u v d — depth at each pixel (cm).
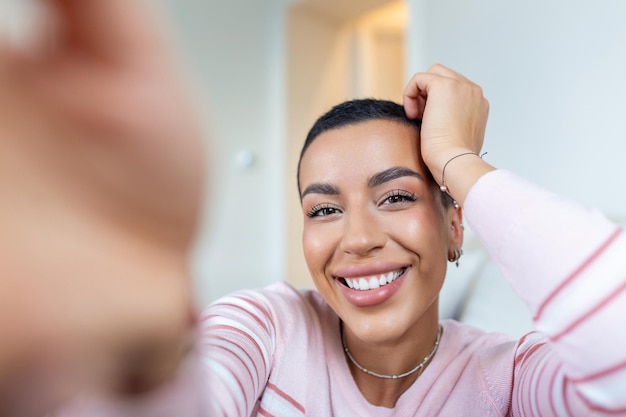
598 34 136
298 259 275
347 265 57
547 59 148
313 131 64
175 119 14
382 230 57
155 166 14
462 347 64
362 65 298
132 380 15
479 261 118
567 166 143
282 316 65
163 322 15
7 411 13
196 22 255
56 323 13
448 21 179
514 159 157
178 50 15
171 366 16
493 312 106
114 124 14
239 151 268
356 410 60
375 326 57
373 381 62
